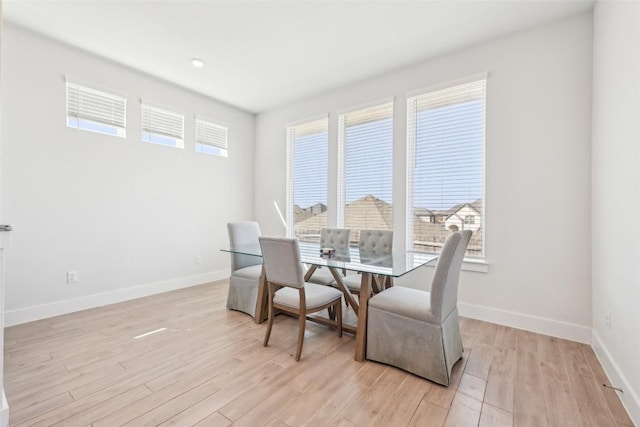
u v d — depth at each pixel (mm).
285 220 4500
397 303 1953
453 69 2965
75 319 2779
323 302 2230
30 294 2734
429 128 3145
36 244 2768
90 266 3117
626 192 1615
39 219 2783
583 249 2357
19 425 1408
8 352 2127
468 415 1502
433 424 1440
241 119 4695
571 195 2402
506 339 2391
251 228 3424
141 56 3092
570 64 2404
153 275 3652
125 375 1846
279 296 2236
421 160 3195
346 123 3809
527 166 2582
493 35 2676
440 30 2607
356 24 2535
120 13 2408
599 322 2098
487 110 2766
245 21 2504
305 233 4266
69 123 2980
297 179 4391
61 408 1532
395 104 3357
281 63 3201
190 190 4039
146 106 3551
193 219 4074
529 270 2578
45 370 1892
